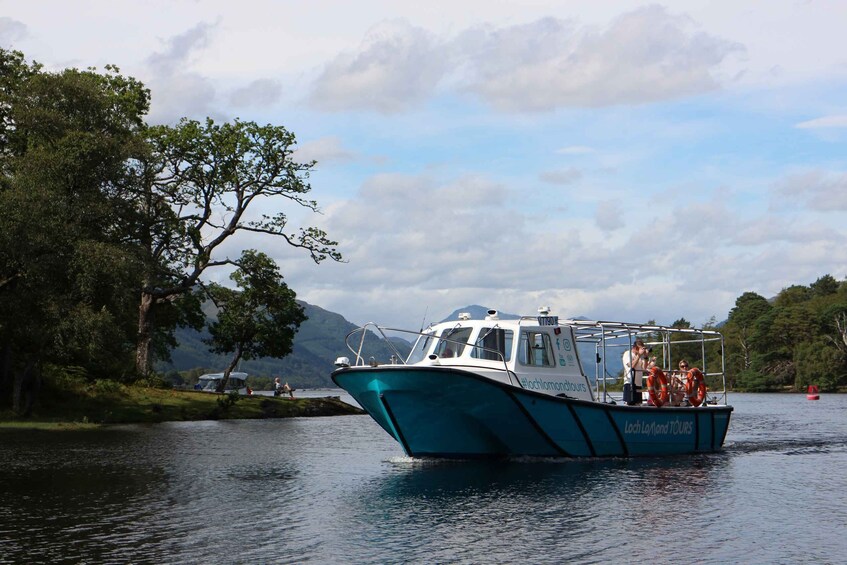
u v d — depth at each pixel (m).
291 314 77.69
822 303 165.00
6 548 13.74
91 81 47.56
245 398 60.31
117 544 14.05
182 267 57.75
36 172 40.81
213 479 21.78
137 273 42.66
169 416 50.09
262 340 75.38
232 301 75.19
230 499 18.47
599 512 16.78
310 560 13.10
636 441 25.03
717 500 18.12
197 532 14.99
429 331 25.28
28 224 39.00
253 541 14.32
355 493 19.09
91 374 53.53
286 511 16.97
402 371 21.89
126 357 58.75
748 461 25.16
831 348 143.88
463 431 23.12
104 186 44.56
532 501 17.89
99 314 40.19
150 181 50.84
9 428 39.00
